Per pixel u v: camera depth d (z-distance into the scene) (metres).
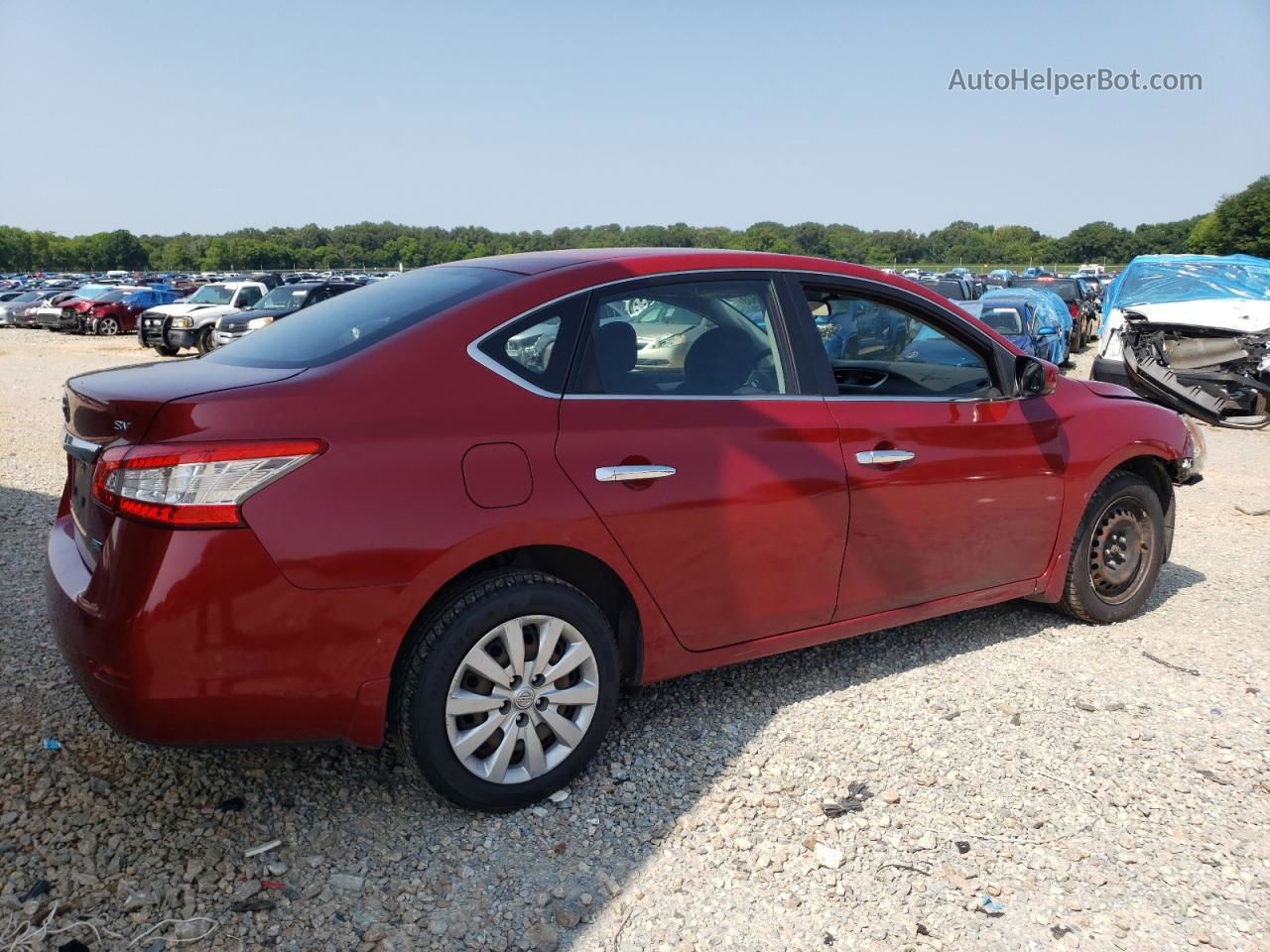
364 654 2.65
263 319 19.17
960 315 4.03
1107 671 4.15
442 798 3.01
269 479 2.51
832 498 3.50
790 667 4.11
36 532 5.73
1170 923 2.55
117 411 2.57
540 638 2.96
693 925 2.51
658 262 3.34
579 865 2.74
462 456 2.77
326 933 2.41
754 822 2.96
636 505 3.05
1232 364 11.20
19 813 2.81
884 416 3.68
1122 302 12.28
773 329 3.53
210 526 2.46
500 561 3.00
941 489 3.81
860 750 3.40
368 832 2.84
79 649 2.55
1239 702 3.87
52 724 3.33
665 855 2.79
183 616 2.45
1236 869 2.79
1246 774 3.31
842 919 2.54
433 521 2.70
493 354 2.93
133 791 2.97
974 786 3.18
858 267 3.82
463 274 3.35
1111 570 4.65
